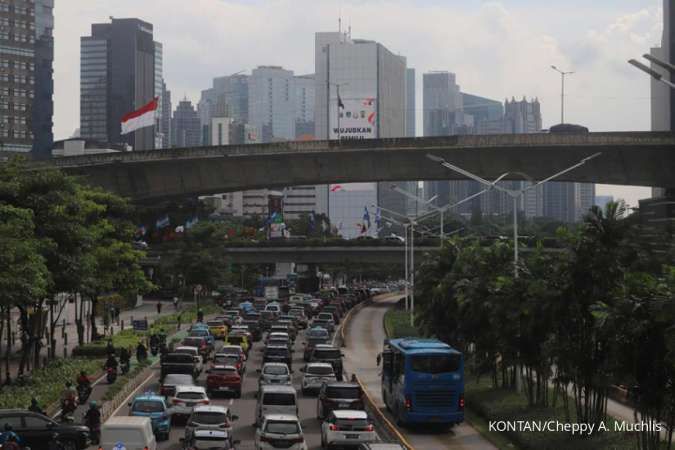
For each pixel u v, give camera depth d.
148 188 157.25
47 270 74.56
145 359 95.62
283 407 55.44
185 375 65.31
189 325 145.75
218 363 79.19
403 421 59.66
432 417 58.81
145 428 42.84
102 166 154.00
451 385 59.09
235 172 155.88
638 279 41.69
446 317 87.12
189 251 184.38
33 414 50.31
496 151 146.38
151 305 195.12
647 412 42.31
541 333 56.56
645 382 41.25
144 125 159.88
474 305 71.19
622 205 51.97
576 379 53.94
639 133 139.62
